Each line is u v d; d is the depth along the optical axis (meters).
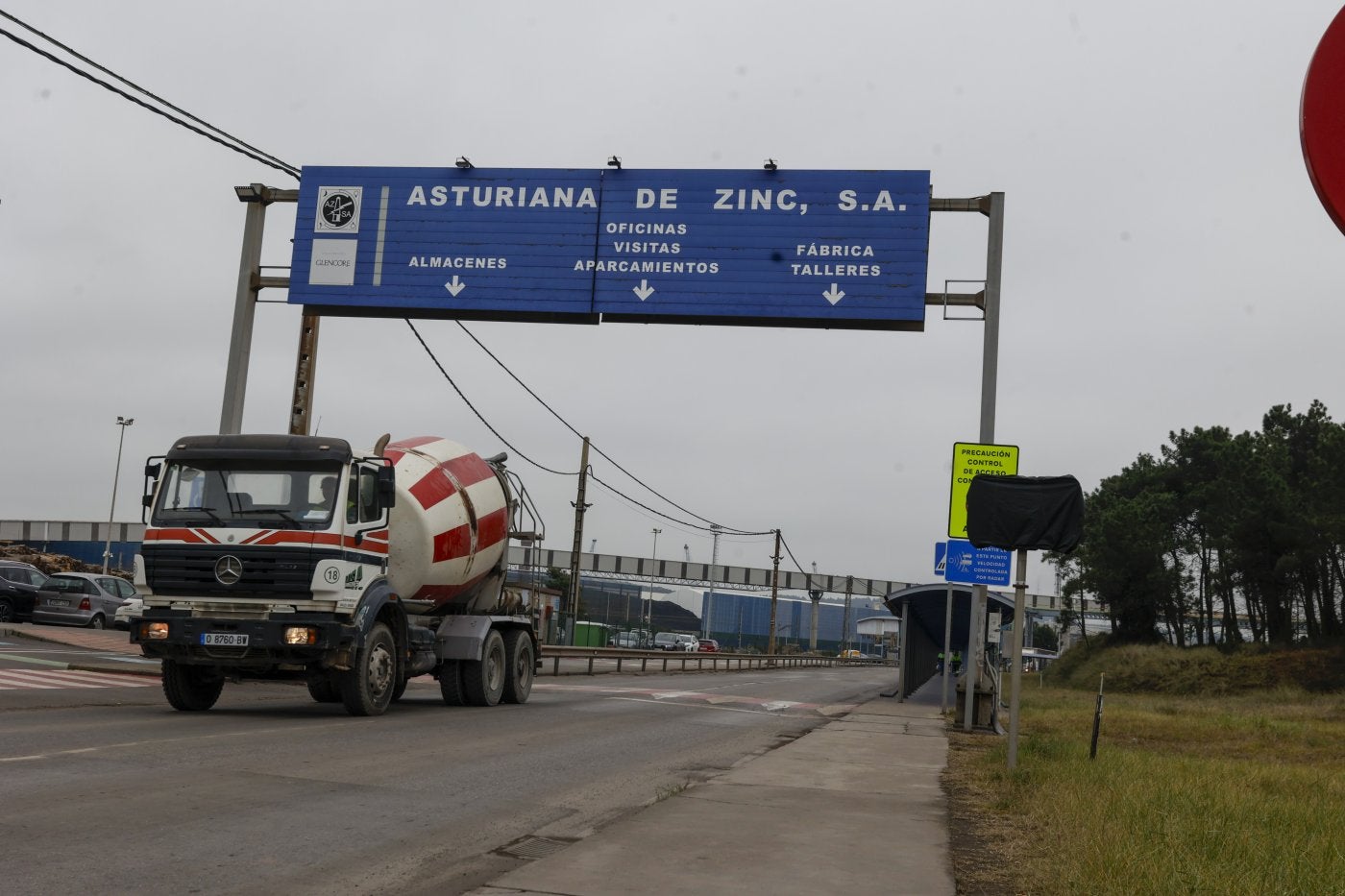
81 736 11.05
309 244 21.56
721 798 8.96
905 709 27.25
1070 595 92.31
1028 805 9.24
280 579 14.37
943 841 7.42
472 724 15.41
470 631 19.05
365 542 15.33
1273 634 72.50
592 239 20.97
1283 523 68.19
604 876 5.89
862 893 5.77
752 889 5.73
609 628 88.19
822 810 8.58
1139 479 90.88
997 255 19.94
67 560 55.69
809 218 20.55
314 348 22.72
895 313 20.14
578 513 47.91
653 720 18.12
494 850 6.81
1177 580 82.12
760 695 29.48
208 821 7.10
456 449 19.80
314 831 7.04
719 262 20.64
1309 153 4.52
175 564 14.47
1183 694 66.06
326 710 16.70
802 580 120.00
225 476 14.80
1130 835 7.25
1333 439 62.75
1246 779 13.25
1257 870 6.50
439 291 21.20
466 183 21.38
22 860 5.76
